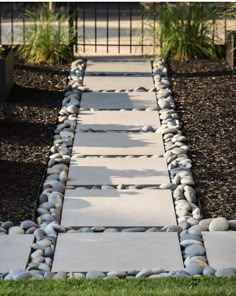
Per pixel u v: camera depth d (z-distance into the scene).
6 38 11.06
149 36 10.99
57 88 9.16
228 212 5.76
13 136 7.43
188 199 5.96
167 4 10.60
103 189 6.13
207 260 4.96
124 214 5.67
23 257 5.00
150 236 5.29
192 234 5.30
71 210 5.74
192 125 7.80
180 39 10.45
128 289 4.31
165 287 4.36
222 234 5.32
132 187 6.17
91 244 5.18
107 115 8.15
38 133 7.54
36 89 9.08
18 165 6.66
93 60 10.53
